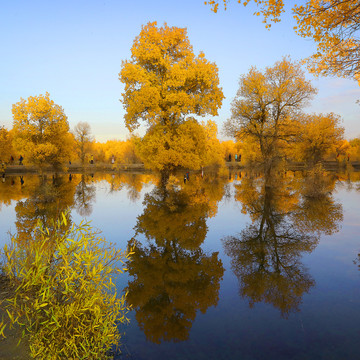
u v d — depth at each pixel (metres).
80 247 3.47
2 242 7.85
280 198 17.52
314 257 7.50
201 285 5.89
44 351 2.96
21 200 16.38
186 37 24.61
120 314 4.68
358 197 17.39
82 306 3.26
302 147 42.34
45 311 3.16
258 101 24.16
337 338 3.95
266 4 5.09
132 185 26.92
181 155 23.38
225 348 3.72
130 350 3.65
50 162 38.97
